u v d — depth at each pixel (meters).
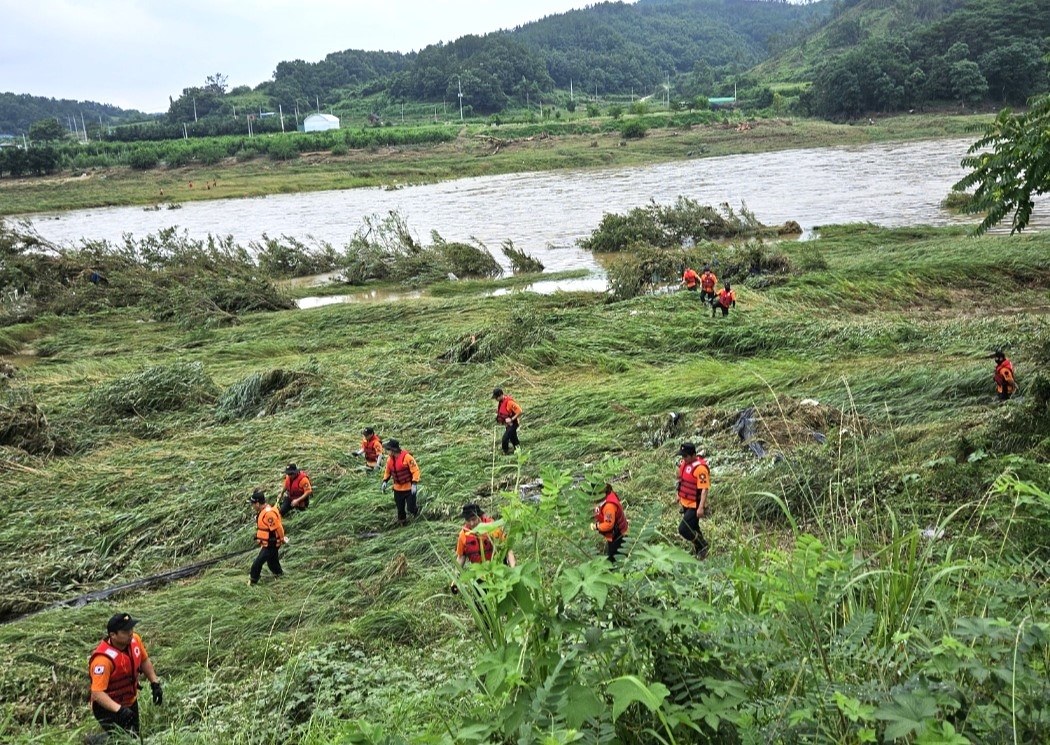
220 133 139.12
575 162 88.12
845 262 27.06
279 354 22.38
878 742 2.43
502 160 90.12
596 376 17.45
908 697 2.29
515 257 34.25
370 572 9.93
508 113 167.12
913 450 9.57
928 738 2.06
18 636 9.02
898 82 107.12
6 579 10.72
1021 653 2.53
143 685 7.61
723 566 3.88
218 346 23.14
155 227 55.06
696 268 28.17
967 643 2.87
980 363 14.03
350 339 22.86
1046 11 104.62
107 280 30.61
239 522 11.91
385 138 105.06
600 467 3.29
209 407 17.77
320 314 25.86
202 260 32.72
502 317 22.86
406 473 11.15
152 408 17.62
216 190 78.62
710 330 19.08
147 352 23.50
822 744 2.46
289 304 29.58
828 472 9.09
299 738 5.85
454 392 17.06
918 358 15.27
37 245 32.47
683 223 38.31
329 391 17.50
